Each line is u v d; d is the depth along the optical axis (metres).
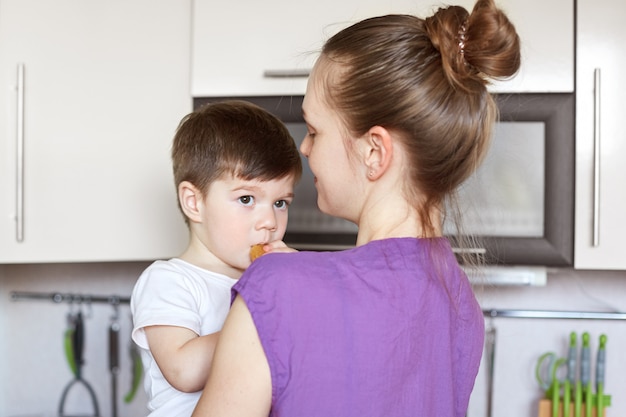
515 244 1.60
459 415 0.96
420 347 0.85
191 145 1.21
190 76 1.68
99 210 1.70
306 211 1.65
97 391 2.16
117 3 1.69
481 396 2.02
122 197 1.70
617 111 1.58
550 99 1.59
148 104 1.69
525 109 1.60
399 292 0.84
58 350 2.18
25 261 1.68
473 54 0.87
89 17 1.69
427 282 0.87
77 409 2.17
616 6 1.58
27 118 1.68
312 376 0.79
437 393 0.88
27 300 2.18
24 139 1.68
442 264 0.89
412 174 0.87
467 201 1.39
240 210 1.19
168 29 1.69
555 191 1.59
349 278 0.82
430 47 0.86
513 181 1.60
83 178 1.69
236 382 0.79
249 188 1.18
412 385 0.85
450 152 0.86
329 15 1.63
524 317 1.98
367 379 0.80
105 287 2.16
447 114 0.85
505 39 0.86
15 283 2.18
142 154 1.69
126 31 1.69
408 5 1.61
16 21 1.67
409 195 0.88
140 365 2.11
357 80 0.85
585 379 1.93
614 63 1.58
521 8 1.59
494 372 2.01
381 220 0.88
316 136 0.91
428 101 0.84
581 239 1.59
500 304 2.02
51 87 1.68
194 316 1.14
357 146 0.87
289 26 1.64
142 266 2.15
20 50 1.67
